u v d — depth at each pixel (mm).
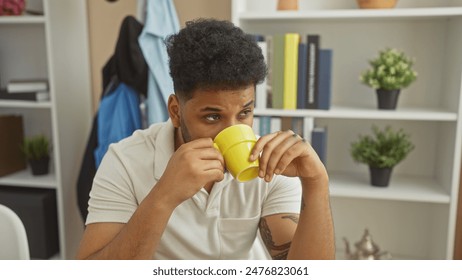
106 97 2049
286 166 800
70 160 2346
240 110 786
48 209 2332
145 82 2043
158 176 957
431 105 2078
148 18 1947
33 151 2396
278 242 979
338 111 1884
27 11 2250
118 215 928
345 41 2123
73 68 2320
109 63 2072
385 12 1776
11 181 2334
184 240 999
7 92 2275
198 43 771
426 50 2049
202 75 745
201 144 772
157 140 991
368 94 2141
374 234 2275
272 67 1914
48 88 2332
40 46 2484
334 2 2090
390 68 1839
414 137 2139
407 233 2242
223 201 1001
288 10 1931
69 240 2416
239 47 767
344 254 2266
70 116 2316
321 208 880
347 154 2219
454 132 1812
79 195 2143
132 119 2072
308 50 1880
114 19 2332
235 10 1882
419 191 1913
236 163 762
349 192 1919
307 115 1889
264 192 1008
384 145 1941
